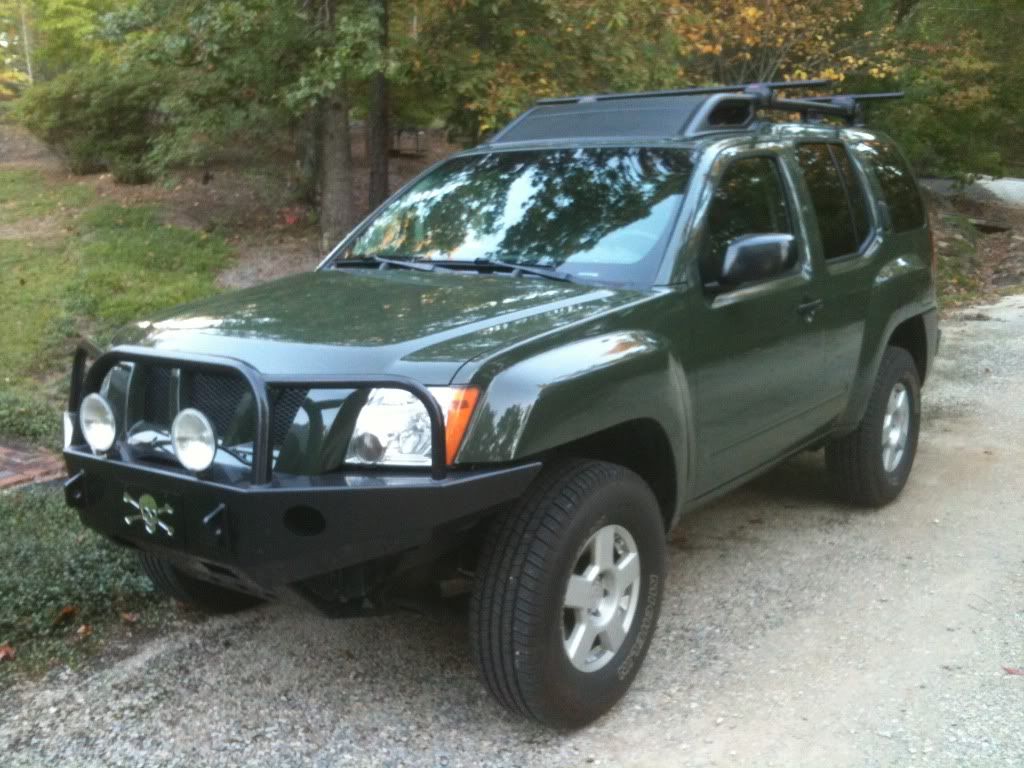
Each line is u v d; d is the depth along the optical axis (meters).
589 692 3.53
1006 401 8.05
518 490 3.23
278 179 13.84
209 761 3.43
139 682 3.92
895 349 5.74
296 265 11.23
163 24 9.56
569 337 3.53
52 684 3.90
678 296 3.96
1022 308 12.39
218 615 4.48
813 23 13.52
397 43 9.88
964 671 3.98
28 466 6.05
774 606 4.57
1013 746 3.47
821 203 5.09
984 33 19.09
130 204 13.41
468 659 4.11
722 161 4.41
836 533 5.43
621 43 9.62
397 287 4.02
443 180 4.90
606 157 4.54
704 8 12.42
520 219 4.45
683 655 4.13
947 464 6.58
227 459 3.28
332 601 3.42
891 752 3.44
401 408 3.20
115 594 4.46
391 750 3.49
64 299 9.38
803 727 3.60
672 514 4.05
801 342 4.69
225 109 10.37
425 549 3.36
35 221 12.92
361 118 13.70
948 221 18.98
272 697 3.82
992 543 5.28
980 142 21.00
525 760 3.43
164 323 3.81
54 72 22.23
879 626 4.37
